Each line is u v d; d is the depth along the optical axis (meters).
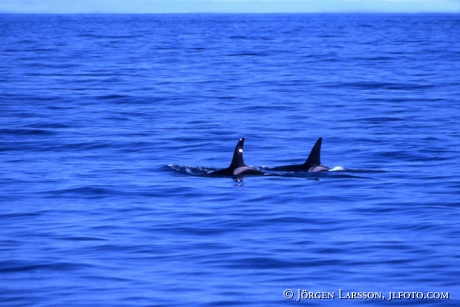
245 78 196.12
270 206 63.66
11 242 51.88
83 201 66.00
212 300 39.94
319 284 42.50
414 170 81.50
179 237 53.44
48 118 121.88
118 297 40.44
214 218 59.22
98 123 117.62
